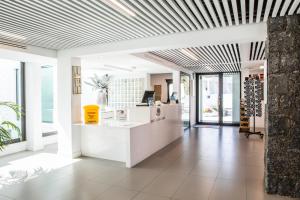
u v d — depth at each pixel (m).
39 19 3.33
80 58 5.69
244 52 6.15
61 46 5.15
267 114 3.39
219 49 5.79
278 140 3.28
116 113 6.09
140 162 5.03
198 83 11.53
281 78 3.22
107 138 5.27
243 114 8.75
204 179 3.98
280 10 3.14
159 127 6.23
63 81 5.49
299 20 3.13
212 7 3.01
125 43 4.64
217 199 3.23
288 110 3.22
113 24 3.61
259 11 3.14
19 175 4.24
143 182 3.87
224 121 11.14
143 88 10.56
